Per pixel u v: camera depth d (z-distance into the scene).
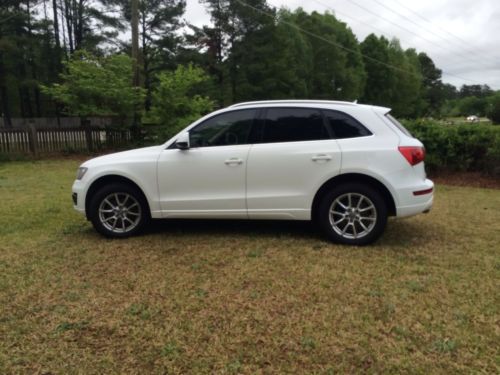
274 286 3.66
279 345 2.77
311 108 4.73
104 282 3.77
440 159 9.84
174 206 4.93
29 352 2.71
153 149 5.08
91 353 2.71
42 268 4.11
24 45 34.81
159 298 3.45
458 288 3.59
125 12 33.53
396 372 2.49
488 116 52.88
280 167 4.66
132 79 15.88
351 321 3.05
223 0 32.62
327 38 47.16
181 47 33.06
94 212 5.04
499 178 9.20
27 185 9.03
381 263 4.18
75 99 15.02
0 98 44.50
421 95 73.62
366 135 4.57
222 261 4.26
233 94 34.53
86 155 14.84
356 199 4.65
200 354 2.69
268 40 34.16
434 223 5.71
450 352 2.67
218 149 4.81
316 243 4.79
